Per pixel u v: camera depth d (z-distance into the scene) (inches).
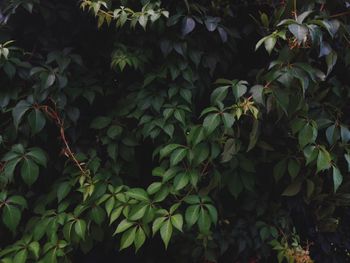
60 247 70.9
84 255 84.9
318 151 68.0
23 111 71.0
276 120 72.3
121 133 79.7
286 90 64.2
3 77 77.1
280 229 81.9
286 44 67.0
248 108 64.9
